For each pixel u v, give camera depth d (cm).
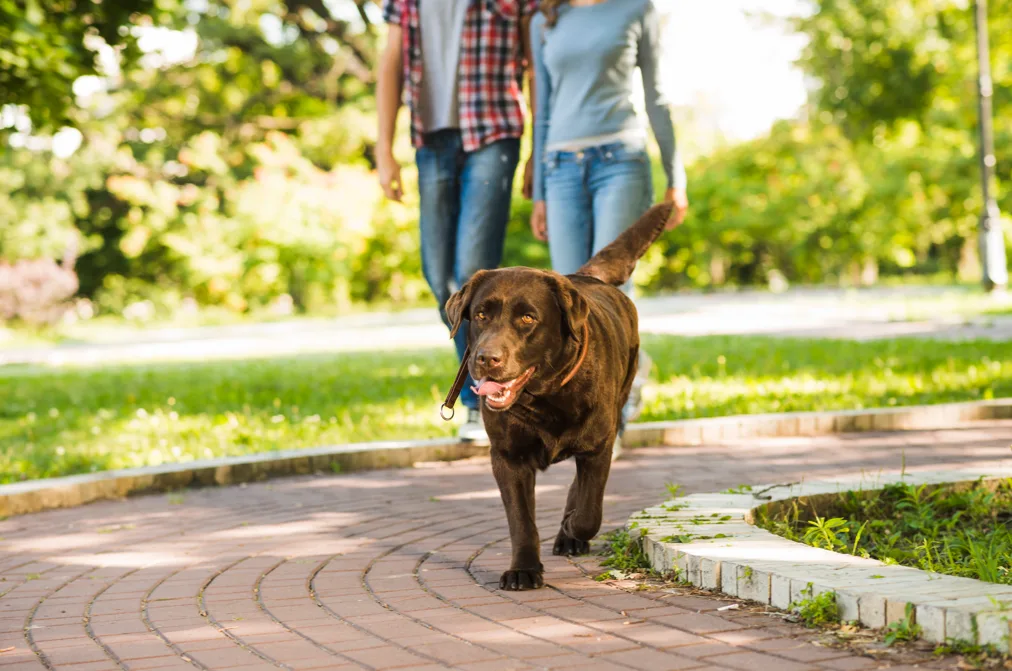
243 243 4253
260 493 839
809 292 4341
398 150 4219
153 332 3956
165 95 5041
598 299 595
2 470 934
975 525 618
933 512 636
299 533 676
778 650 401
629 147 825
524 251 4200
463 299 515
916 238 5428
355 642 437
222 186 4709
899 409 1054
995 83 4816
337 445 954
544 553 590
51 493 809
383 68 953
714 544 518
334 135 4659
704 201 4834
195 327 4069
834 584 436
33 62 1476
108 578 575
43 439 1140
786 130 5244
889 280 5553
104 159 5116
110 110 5128
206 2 4931
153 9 1806
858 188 4912
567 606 480
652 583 510
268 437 1071
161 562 610
